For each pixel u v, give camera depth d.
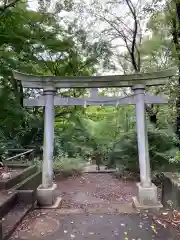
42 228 3.66
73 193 6.93
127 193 6.94
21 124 10.00
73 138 11.25
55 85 5.24
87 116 13.36
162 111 8.86
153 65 9.75
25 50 9.45
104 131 11.88
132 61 10.00
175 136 7.64
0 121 9.23
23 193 4.61
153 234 3.42
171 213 4.27
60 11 10.22
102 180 8.82
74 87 5.23
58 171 9.45
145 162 4.92
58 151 9.96
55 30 10.30
